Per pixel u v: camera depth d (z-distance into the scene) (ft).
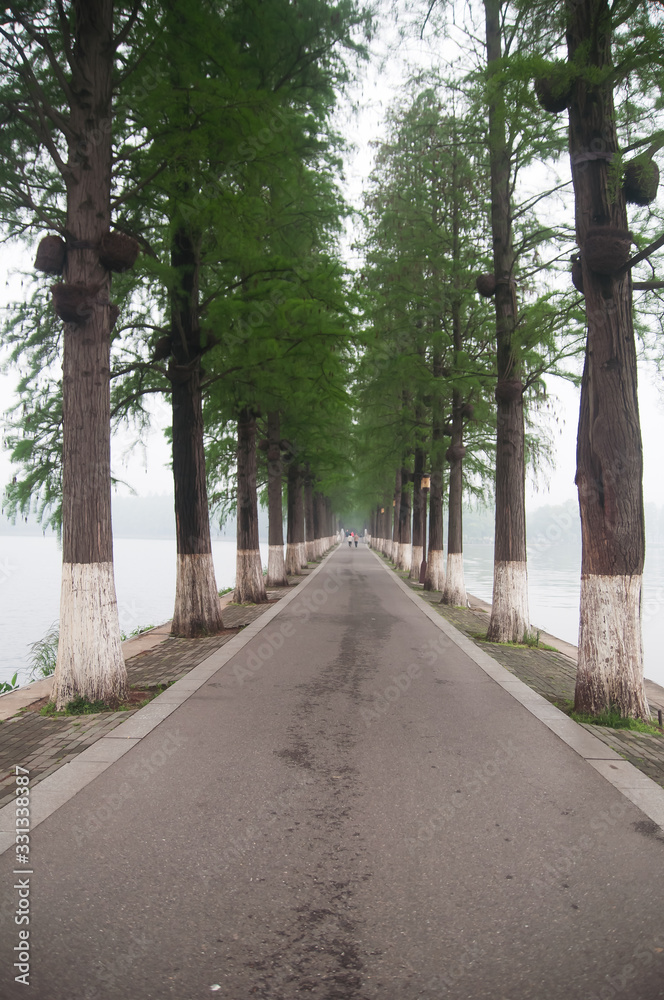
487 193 53.57
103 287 26.48
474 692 26.86
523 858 12.77
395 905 11.10
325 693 26.17
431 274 59.88
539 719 22.91
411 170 60.49
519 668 34.24
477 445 70.18
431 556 80.18
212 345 41.01
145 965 9.50
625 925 10.59
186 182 32.53
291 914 10.81
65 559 25.50
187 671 31.22
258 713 23.11
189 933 10.28
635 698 24.16
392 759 18.40
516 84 26.94
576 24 25.85
